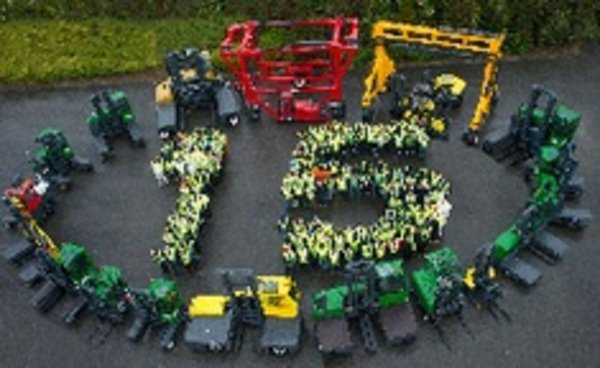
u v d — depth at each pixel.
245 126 45.81
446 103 45.00
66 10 52.00
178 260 38.19
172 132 45.00
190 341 35.38
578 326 35.31
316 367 34.94
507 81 46.53
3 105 48.22
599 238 38.59
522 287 36.91
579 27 47.62
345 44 43.78
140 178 43.59
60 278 37.88
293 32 49.62
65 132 46.44
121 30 50.94
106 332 36.94
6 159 45.34
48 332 37.22
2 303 38.59
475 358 34.62
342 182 40.28
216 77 46.12
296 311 35.38
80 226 41.59
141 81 48.78
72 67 49.03
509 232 36.78
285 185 40.09
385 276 34.03
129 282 38.91
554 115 40.41
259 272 38.59
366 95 43.94
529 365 34.22
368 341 35.22
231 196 42.19
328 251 37.09
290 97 44.44
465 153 43.00
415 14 47.78
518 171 41.91
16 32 51.34
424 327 35.88
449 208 39.03
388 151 43.50
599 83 46.09
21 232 41.00
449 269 35.03
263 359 35.38
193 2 51.59
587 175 41.44
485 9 47.38
